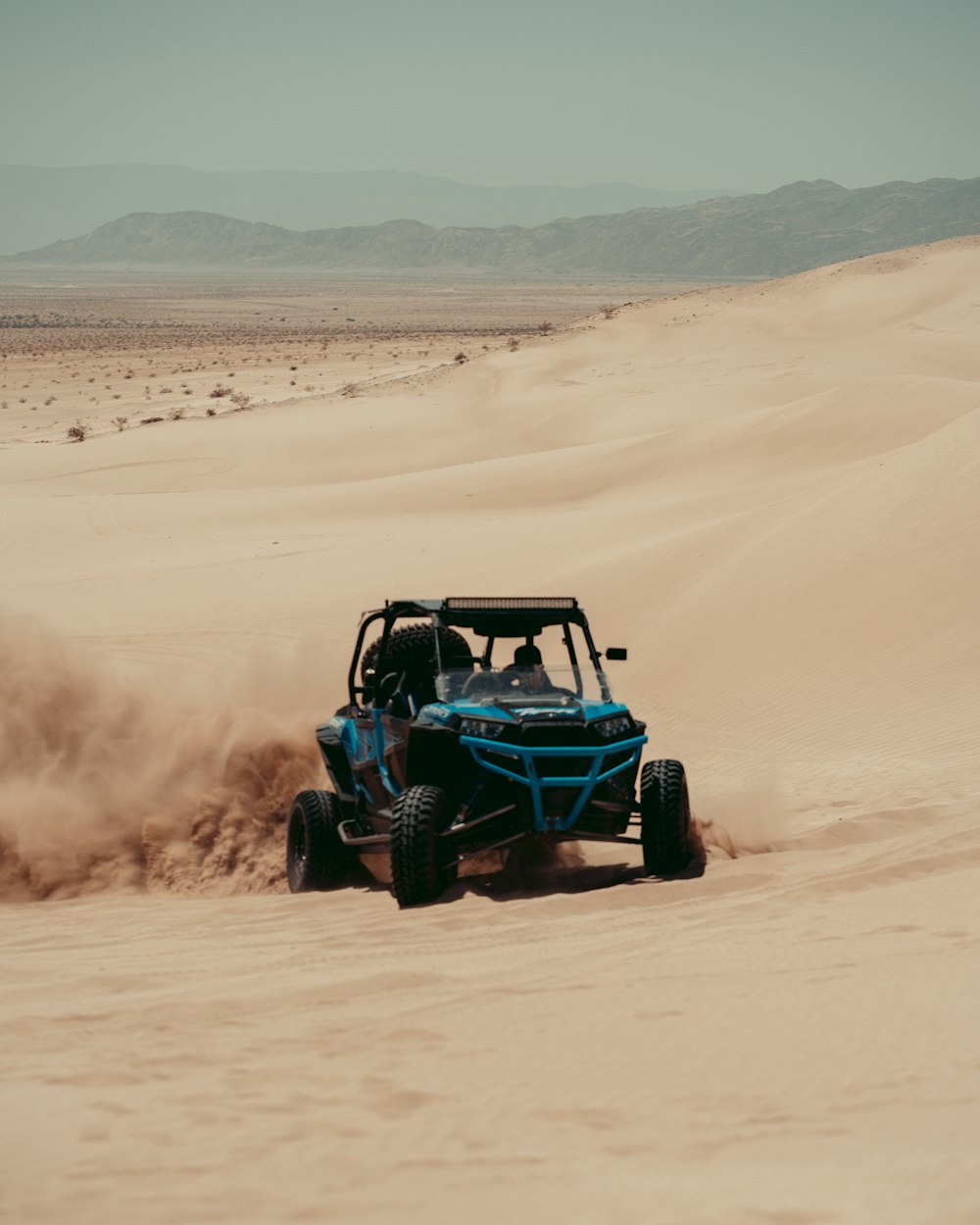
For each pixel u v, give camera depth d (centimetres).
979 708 2345
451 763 1240
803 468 6162
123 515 6625
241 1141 525
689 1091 598
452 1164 496
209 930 1166
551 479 6775
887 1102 574
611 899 1158
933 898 1062
